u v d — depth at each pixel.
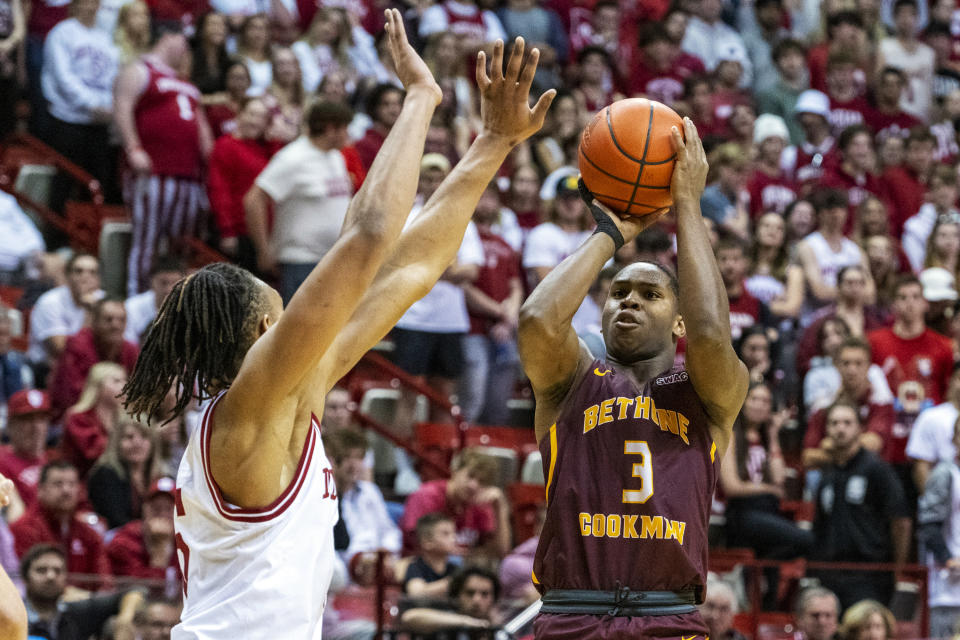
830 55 16.31
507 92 3.62
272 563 3.06
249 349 3.14
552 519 3.84
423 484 10.05
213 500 3.06
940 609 8.69
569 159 13.52
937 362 11.73
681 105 15.18
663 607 3.72
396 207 3.09
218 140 11.70
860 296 12.31
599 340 7.42
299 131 12.64
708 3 17.11
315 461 3.17
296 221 10.68
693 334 3.73
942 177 14.84
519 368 12.25
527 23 15.84
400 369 11.25
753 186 14.20
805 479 10.52
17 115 13.18
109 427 9.37
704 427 3.87
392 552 8.43
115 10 13.91
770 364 11.56
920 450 10.45
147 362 3.24
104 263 12.30
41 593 7.09
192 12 14.35
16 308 11.90
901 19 17.42
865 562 9.49
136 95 11.89
